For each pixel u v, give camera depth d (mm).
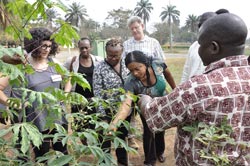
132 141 3861
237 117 1301
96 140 1666
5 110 1711
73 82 1633
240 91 1289
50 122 1660
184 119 1372
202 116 1325
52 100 1454
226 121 1288
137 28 4328
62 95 1617
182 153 1479
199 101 1301
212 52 1364
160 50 4516
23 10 1533
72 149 1648
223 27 1316
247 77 1315
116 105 2100
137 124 3686
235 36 1313
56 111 1612
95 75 3227
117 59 3176
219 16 1344
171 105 1364
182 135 1453
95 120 1814
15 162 1602
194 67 3500
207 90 1290
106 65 3193
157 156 3832
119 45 3164
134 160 3906
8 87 2326
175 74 13664
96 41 9797
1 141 1600
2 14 1564
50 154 1710
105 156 1621
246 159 1334
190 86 1321
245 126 1316
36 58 2406
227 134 1300
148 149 3455
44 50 2332
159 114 1412
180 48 57812
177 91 1353
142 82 2830
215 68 1356
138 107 1744
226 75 1311
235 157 1310
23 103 1595
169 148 4312
